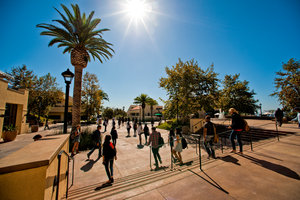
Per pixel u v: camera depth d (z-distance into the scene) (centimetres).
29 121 2255
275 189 266
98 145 673
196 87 1730
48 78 2461
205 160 495
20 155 201
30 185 176
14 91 1162
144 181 354
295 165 375
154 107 5222
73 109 1051
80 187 390
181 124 1836
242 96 2969
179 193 273
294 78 1888
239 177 325
